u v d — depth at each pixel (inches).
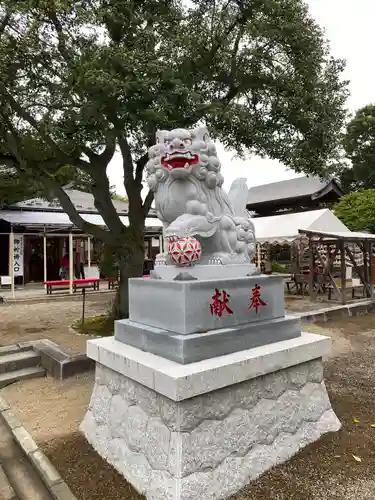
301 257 498.9
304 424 124.7
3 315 361.1
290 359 119.0
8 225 595.8
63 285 539.2
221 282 113.3
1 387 185.5
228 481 99.9
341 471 108.2
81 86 175.6
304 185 772.6
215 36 231.6
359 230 669.9
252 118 283.0
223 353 108.7
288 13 225.9
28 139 267.4
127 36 204.7
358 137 857.5
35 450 124.6
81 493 102.8
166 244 132.2
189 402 94.9
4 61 191.9
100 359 123.1
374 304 386.6
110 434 118.8
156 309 116.1
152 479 98.4
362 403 156.9
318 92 266.1
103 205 275.0
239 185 159.5
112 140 210.7
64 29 214.2
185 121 211.9
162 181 130.1
